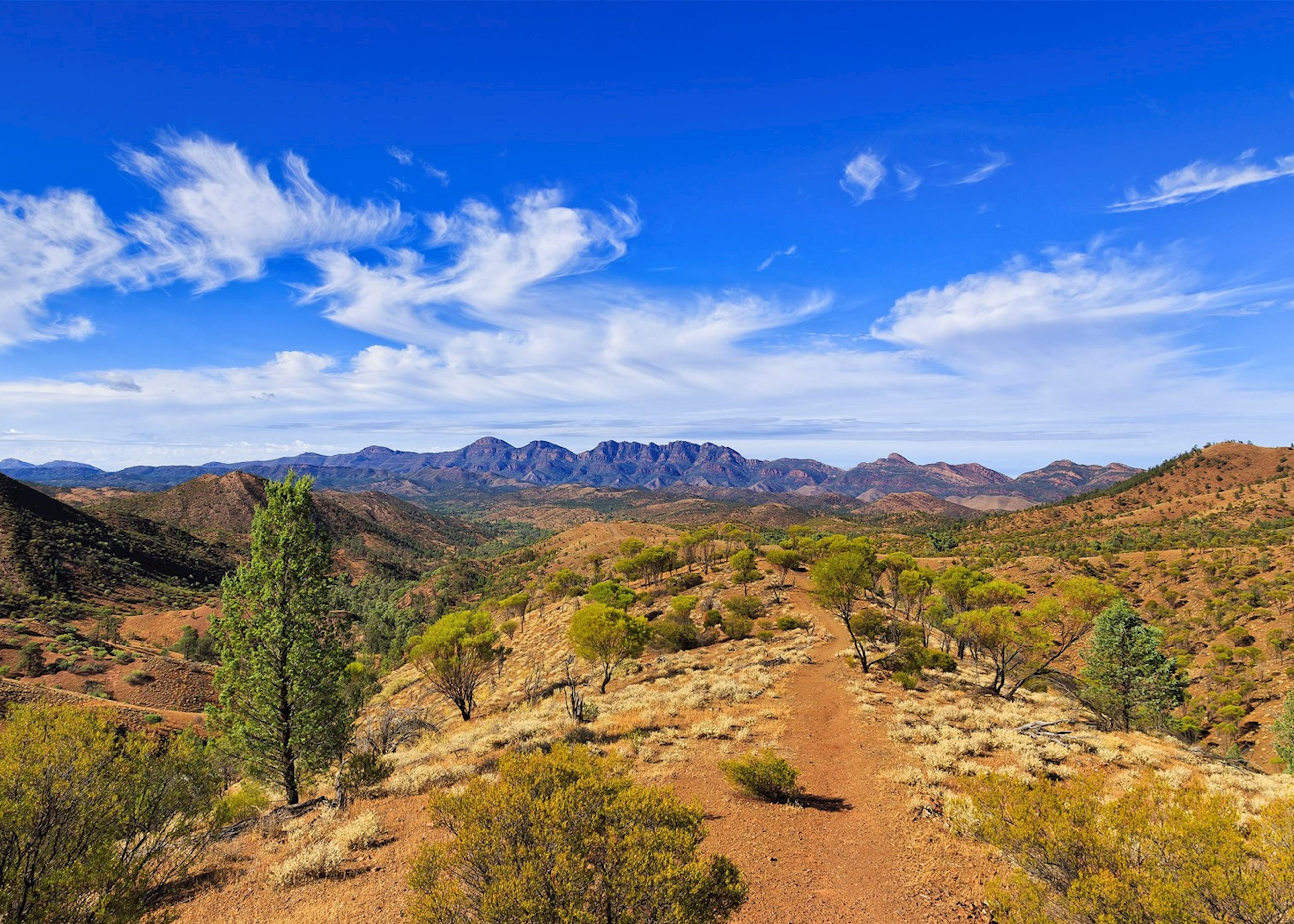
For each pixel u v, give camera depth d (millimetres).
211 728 19000
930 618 57938
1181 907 6617
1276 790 17641
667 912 6875
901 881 11547
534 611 92812
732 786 16703
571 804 7598
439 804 9297
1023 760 18766
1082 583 35844
